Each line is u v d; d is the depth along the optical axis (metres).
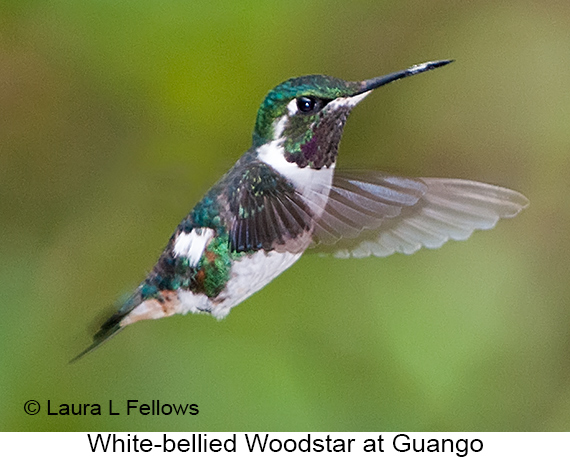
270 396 1.64
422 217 1.61
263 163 1.60
